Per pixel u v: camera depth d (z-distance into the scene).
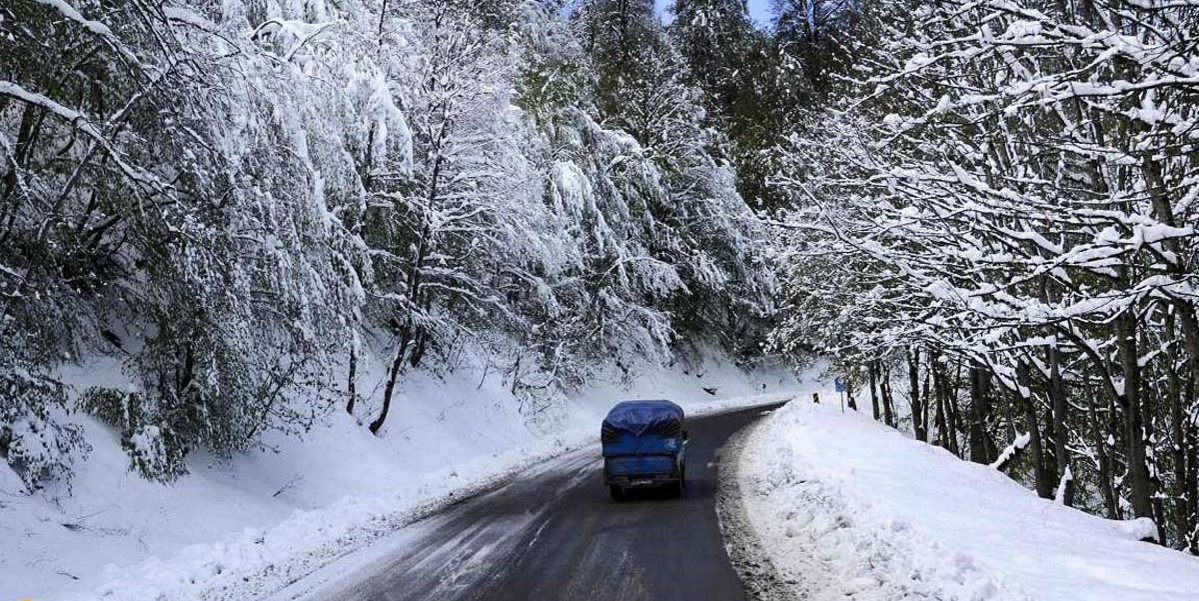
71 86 11.12
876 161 12.95
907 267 11.80
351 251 18.89
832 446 19.31
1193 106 9.79
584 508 13.96
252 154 13.33
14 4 9.70
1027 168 12.62
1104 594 6.65
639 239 40.41
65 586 9.30
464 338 25.67
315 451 17.16
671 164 43.06
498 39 24.61
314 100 15.87
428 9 23.69
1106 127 11.12
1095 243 8.83
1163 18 7.35
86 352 13.62
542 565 9.62
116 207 11.45
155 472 12.45
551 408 30.86
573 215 31.80
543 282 27.02
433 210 21.55
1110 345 15.95
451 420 24.11
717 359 51.12
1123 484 21.20
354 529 13.01
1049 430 22.05
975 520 10.41
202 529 12.23
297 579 9.68
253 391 14.27
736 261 46.16
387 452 19.61
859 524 10.35
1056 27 8.16
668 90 46.06
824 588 8.00
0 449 10.66
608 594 8.15
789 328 27.95
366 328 22.42
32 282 10.89
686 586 8.30
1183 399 18.30
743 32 58.91
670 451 14.69
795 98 38.69
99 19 10.58
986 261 10.30
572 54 41.91
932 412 42.28
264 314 13.93
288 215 14.27
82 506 11.02
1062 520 11.36
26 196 9.86
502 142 23.41
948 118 13.32
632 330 37.16
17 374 10.64
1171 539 22.28
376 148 19.53
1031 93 7.77
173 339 13.16
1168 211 9.47
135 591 9.09
